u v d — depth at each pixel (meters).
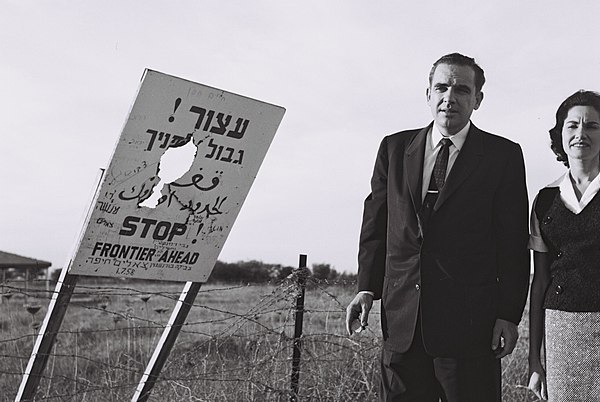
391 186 3.66
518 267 3.46
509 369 6.11
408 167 3.60
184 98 3.81
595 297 3.27
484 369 3.46
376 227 3.77
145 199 3.92
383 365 3.66
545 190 3.57
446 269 3.45
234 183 4.22
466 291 3.43
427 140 3.63
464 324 3.42
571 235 3.37
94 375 5.89
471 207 3.45
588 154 3.34
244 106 4.05
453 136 3.53
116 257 3.93
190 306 4.37
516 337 3.47
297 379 4.80
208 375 4.92
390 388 3.60
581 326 3.30
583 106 3.35
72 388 5.41
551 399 3.41
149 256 4.06
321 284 5.05
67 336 8.34
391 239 3.65
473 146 3.51
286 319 5.07
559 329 3.37
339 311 5.04
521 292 3.46
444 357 3.43
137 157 3.79
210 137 4.02
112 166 3.72
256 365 4.92
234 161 4.17
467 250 3.45
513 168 3.51
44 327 3.86
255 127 4.16
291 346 5.02
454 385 3.44
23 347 7.74
